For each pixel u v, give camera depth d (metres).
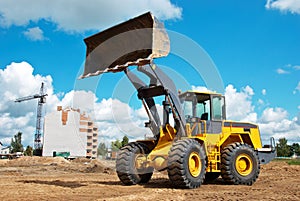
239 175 9.95
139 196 7.45
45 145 61.16
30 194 7.90
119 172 9.62
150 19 8.24
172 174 8.61
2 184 10.05
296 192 8.23
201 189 8.75
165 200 6.96
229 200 6.96
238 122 10.81
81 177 13.52
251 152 10.29
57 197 7.41
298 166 20.06
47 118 61.53
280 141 58.06
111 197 7.39
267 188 9.12
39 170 19.30
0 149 98.00
